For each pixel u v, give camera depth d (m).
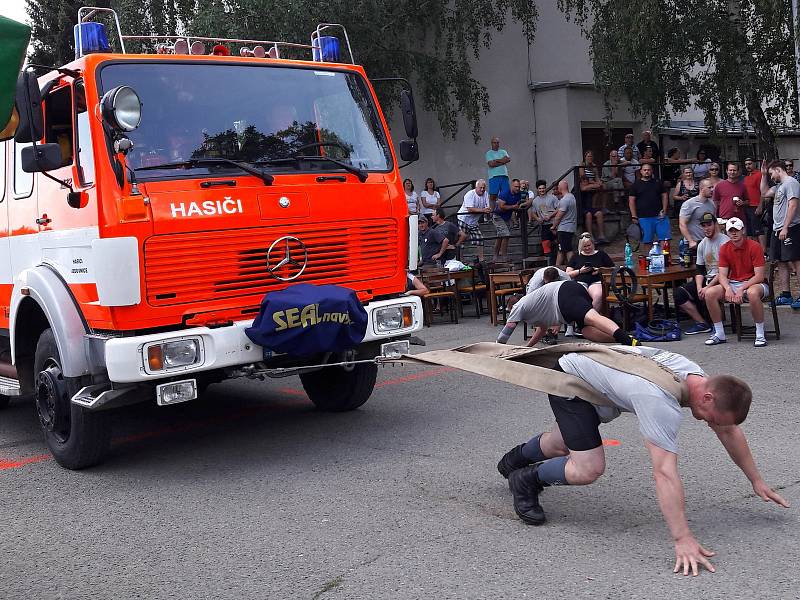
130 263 5.85
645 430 4.16
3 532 5.35
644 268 11.35
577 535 4.65
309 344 6.21
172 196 6.02
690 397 4.29
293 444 6.95
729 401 4.20
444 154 20.86
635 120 22.42
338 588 4.18
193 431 7.62
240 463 6.52
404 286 7.17
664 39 16.72
